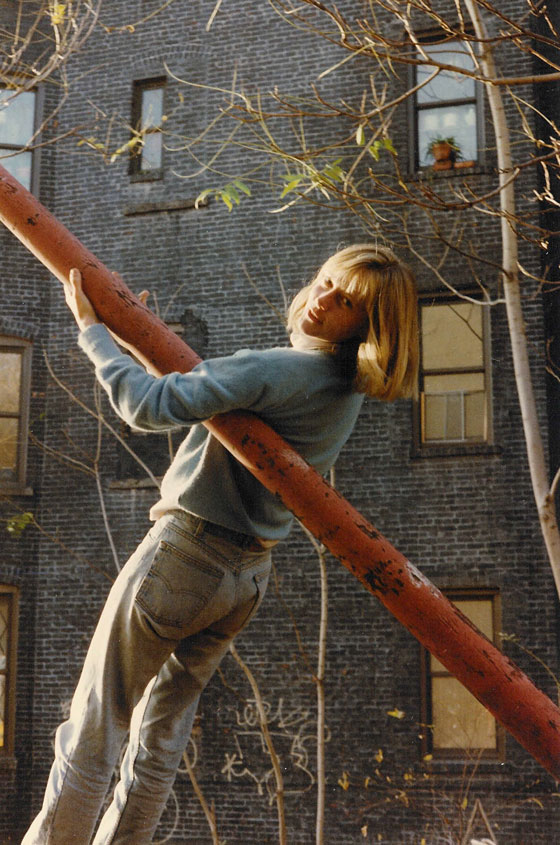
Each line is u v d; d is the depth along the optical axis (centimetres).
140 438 1356
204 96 1395
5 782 1308
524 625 1195
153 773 165
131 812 164
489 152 1268
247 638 1261
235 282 1347
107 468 1363
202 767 1246
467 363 1266
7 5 1402
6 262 1420
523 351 660
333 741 1223
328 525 126
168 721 167
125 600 154
